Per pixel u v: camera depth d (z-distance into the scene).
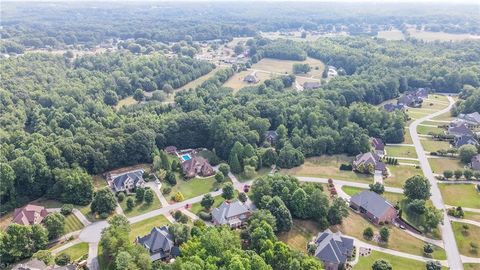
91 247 132.12
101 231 138.88
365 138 195.62
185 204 157.88
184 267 104.00
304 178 176.25
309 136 198.62
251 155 183.12
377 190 163.62
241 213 144.25
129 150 185.75
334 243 124.94
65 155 171.50
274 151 186.62
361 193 156.38
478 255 130.50
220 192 166.50
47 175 160.12
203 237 118.06
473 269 124.56
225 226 129.38
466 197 161.88
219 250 115.06
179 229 130.62
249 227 131.62
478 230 142.00
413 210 150.38
